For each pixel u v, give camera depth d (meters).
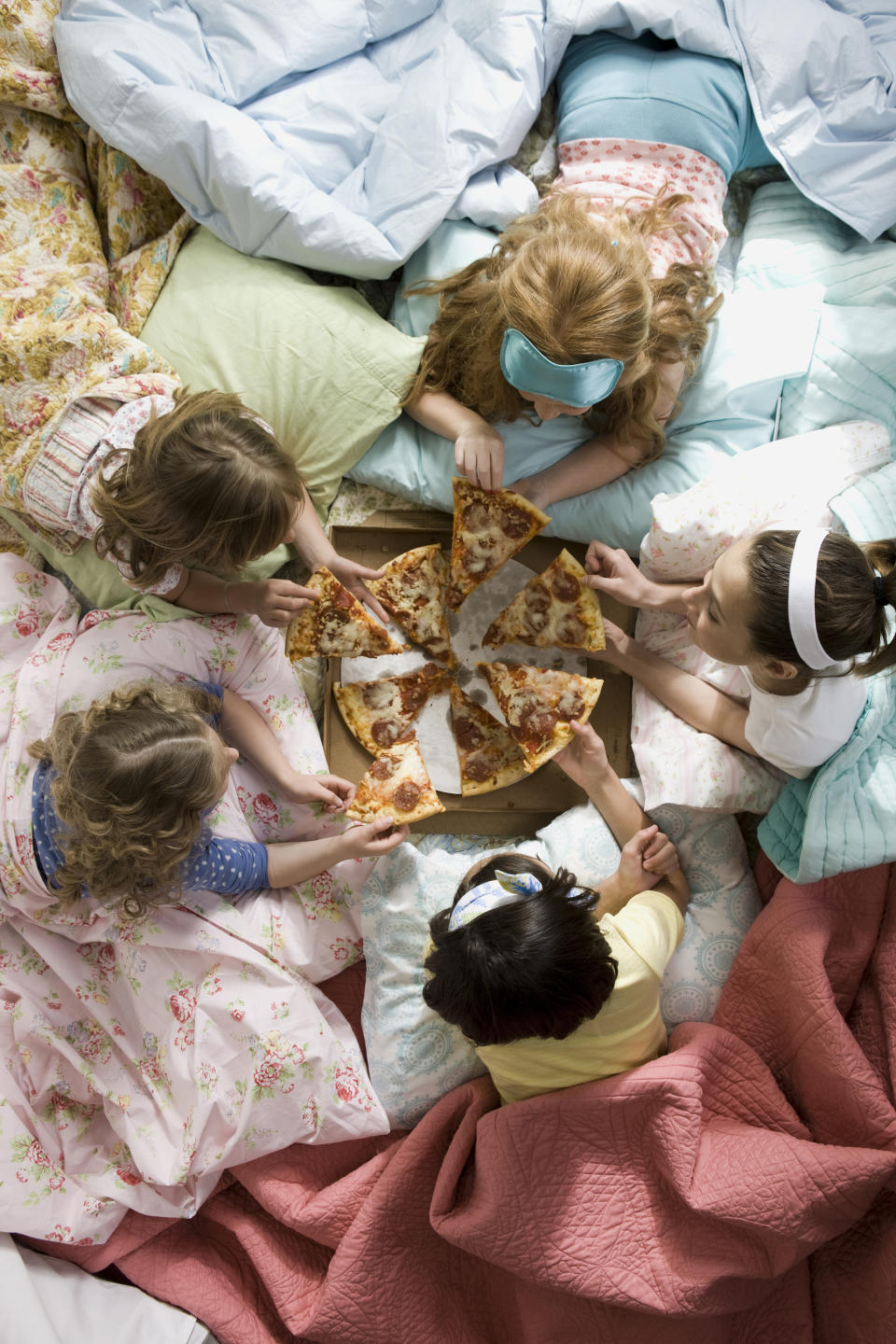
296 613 1.42
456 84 1.46
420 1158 1.35
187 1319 1.36
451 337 1.41
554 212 1.31
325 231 1.43
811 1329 1.32
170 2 1.43
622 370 1.25
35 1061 1.41
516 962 1.12
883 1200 1.31
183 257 1.50
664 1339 1.27
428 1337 1.32
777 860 1.39
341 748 1.50
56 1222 1.35
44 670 1.41
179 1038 1.38
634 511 1.50
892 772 1.33
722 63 1.49
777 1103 1.35
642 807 1.48
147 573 1.35
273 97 1.49
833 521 1.41
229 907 1.42
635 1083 1.29
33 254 1.45
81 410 1.38
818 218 1.57
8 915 1.39
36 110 1.44
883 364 1.46
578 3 1.48
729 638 1.24
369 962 1.46
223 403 1.31
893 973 1.35
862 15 1.53
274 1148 1.39
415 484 1.51
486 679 1.51
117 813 1.23
